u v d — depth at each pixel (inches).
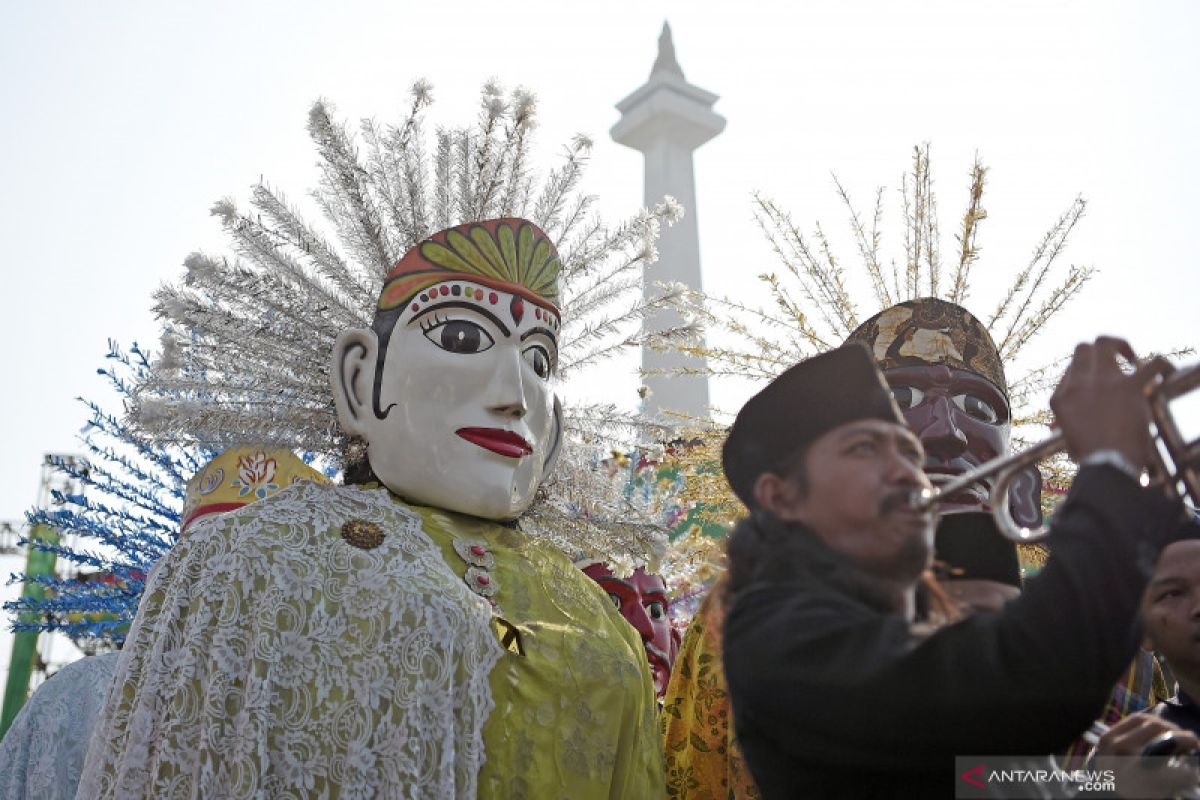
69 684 170.1
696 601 172.9
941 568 64.7
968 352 130.0
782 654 55.7
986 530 68.9
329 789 108.4
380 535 121.7
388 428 130.3
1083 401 54.1
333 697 111.8
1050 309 155.5
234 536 117.4
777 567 60.1
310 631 113.7
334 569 117.6
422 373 130.3
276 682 110.7
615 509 146.6
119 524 165.9
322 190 144.8
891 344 129.5
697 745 122.8
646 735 125.3
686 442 156.0
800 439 62.3
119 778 107.8
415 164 146.5
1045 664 49.7
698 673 125.0
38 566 271.1
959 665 51.4
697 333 155.3
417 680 112.0
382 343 132.9
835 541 59.1
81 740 165.6
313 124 143.2
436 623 115.3
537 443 135.6
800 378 63.7
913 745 52.4
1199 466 52.8
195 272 132.9
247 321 133.6
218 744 107.6
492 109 150.6
